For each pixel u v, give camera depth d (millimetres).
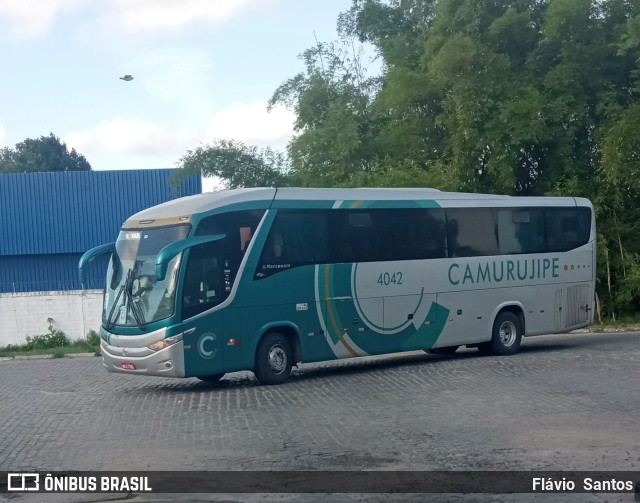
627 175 28391
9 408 15141
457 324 20062
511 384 15836
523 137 28312
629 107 28938
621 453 10117
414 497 8453
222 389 16797
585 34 29797
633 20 27453
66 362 24766
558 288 21938
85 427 12781
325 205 18188
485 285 20562
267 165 36281
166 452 10734
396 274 19078
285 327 17469
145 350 16109
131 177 39250
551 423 11961
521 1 30547
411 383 16516
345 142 31188
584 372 17234
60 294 30281
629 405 13305
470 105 28797
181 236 16359
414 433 11523
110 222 39125
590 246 22609
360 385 16547
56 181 39156
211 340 16328
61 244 39000
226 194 17109
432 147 31719
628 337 25641
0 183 38969
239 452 10617
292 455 10391
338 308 18141
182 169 35781
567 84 29156
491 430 11570
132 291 16609
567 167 29594
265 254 17188
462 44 28938
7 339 30109
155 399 15656
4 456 10797
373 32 36469
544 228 21797
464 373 17641
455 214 20250
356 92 33531
